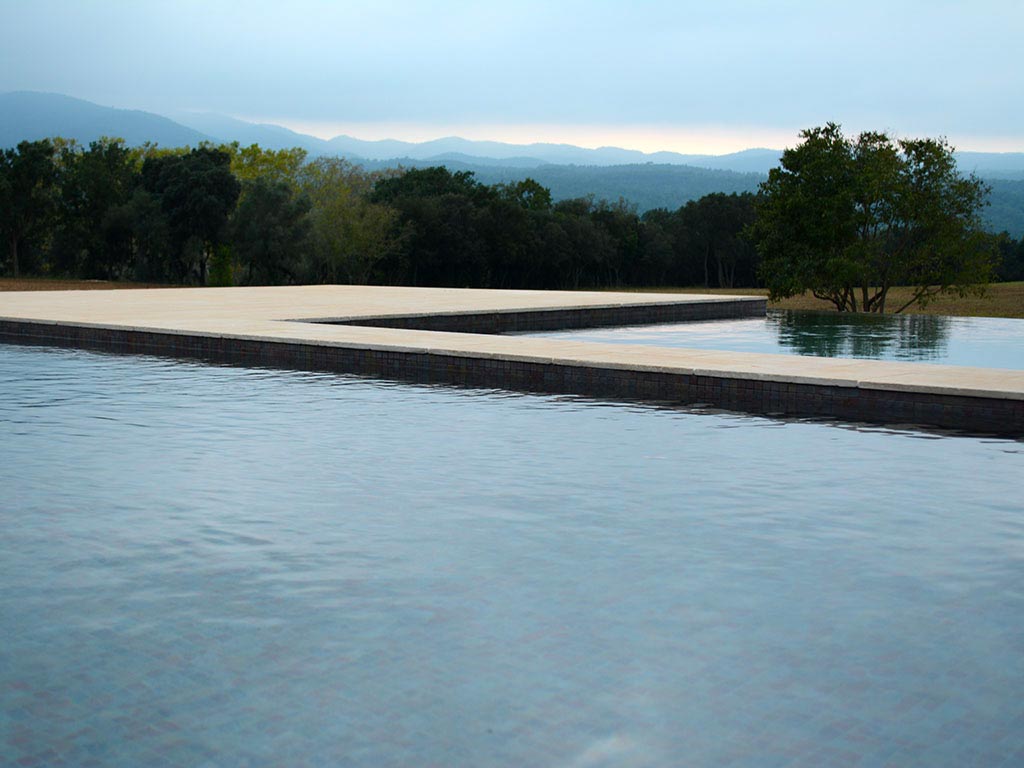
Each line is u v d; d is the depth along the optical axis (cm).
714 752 215
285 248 3950
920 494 441
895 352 1092
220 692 241
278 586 315
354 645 270
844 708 235
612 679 250
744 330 1352
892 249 2606
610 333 1278
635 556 348
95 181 4072
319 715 230
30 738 219
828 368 709
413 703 236
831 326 1447
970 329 1411
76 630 279
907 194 2466
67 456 500
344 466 482
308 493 430
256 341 895
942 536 377
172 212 3991
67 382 761
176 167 4047
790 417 645
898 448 545
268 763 210
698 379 707
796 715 232
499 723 227
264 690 243
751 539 370
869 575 330
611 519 394
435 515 398
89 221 4106
